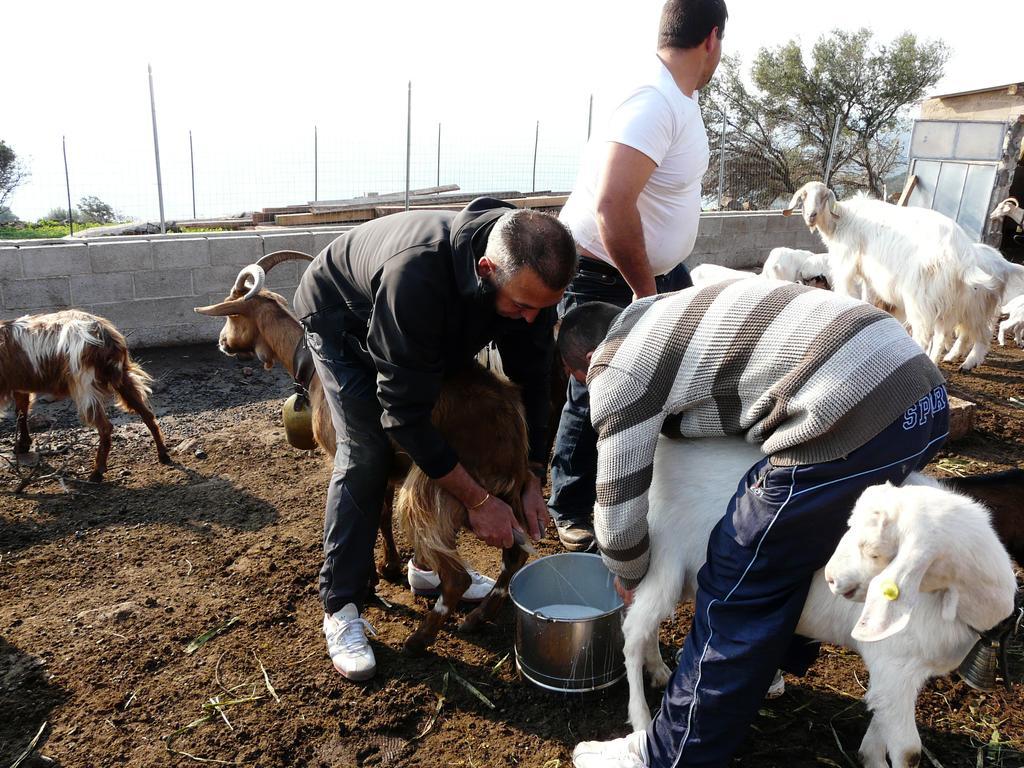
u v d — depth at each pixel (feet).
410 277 8.51
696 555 8.21
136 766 9.01
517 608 10.02
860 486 6.87
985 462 17.61
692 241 12.44
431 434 9.18
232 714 9.78
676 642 11.08
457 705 9.91
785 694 10.02
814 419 6.65
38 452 18.08
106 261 25.20
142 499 15.80
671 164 11.26
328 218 39.45
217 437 19.25
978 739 9.23
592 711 9.75
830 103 83.46
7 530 14.44
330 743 9.34
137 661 10.74
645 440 7.57
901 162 76.18
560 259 7.73
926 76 82.53
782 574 7.20
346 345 10.08
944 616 6.59
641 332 7.52
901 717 7.42
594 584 11.09
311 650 10.98
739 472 7.98
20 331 16.28
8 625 11.53
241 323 14.65
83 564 13.26
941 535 6.27
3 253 23.68
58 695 10.12
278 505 15.47
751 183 66.28
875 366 6.68
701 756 7.50
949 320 24.54
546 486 16.33
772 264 33.47
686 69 10.97
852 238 26.50
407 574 13.00
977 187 50.14
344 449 10.22
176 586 12.58
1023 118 48.34
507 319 9.37
